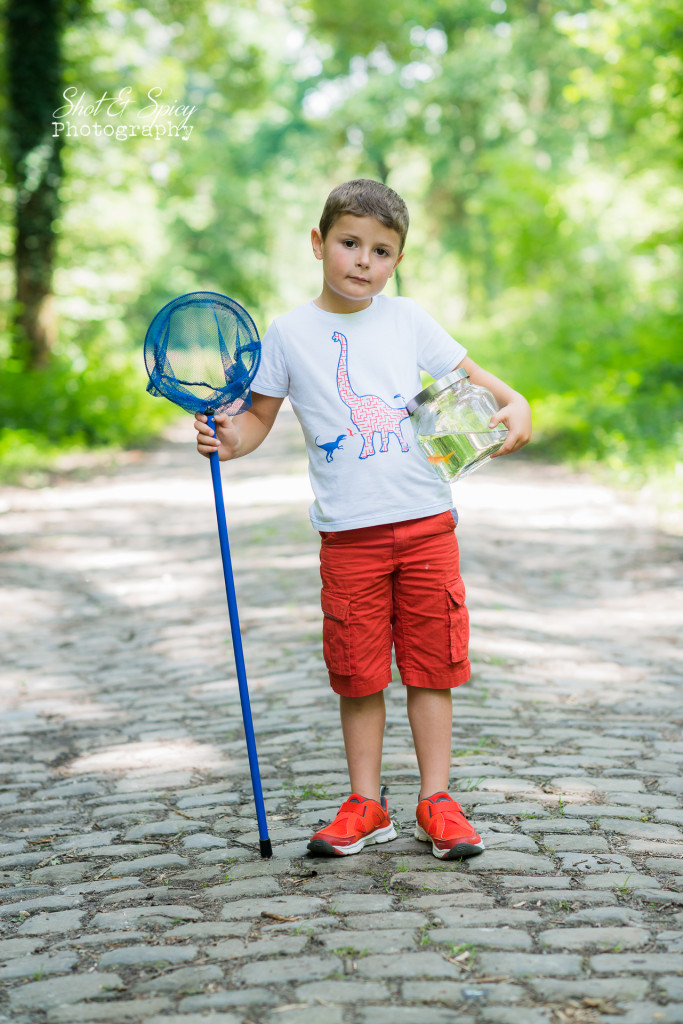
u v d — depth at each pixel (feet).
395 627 9.53
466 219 111.96
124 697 15.66
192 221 115.14
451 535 9.43
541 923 7.54
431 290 135.54
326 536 9.37
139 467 46.14
